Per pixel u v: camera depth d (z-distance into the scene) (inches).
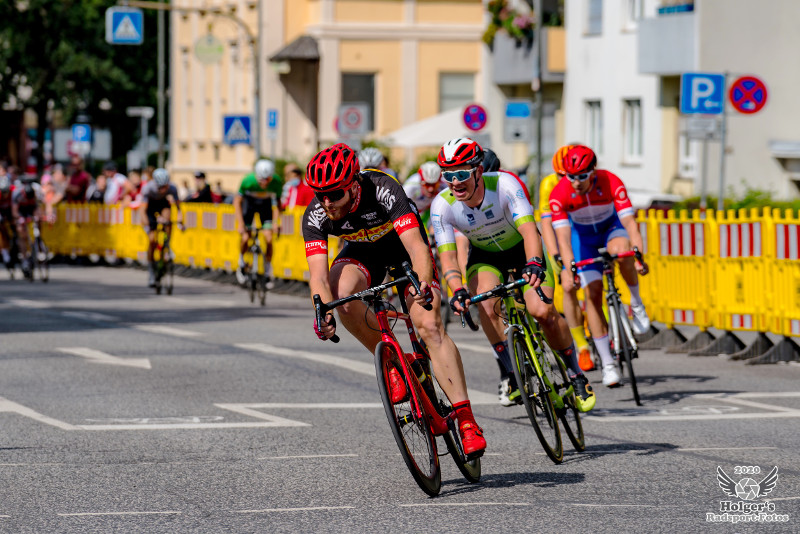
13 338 1612.9
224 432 983.0
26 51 6958.7
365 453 898.7
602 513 711.7
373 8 5196.9
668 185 3494.1
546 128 3292.3
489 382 1249.4
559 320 940.0
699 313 1519.4
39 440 951.0
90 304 2112.5
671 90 3481.8
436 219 908.0
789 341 1408.7
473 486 791.1
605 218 1152.2
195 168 6102.4
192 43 6161.4
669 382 1257.4
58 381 1250.0
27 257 2682.1
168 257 2361.0
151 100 7568.9
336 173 735.1
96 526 692.1
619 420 1037.8
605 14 3759.8
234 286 2581.2
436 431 783.1
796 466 845.2
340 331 1688.0
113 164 3334.2
